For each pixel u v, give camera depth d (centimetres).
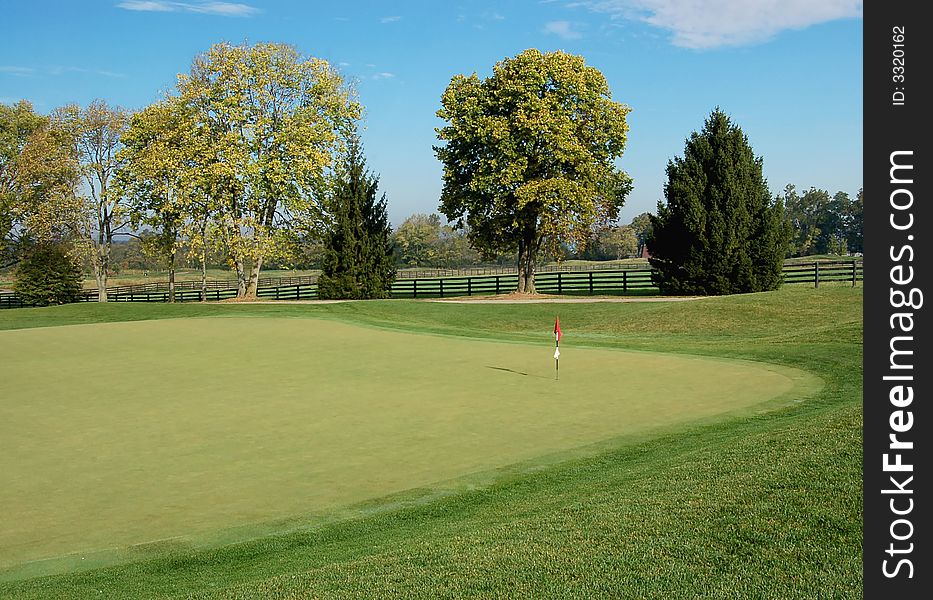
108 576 638
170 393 1452
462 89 4494
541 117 4181
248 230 4547
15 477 933
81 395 1449
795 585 503
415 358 1847
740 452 856
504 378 1560
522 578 536
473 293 5209
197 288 6512
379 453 1011
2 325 3269
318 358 1859
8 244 5488
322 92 4641
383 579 556
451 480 891
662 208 4259
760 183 4228
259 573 623
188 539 725
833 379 1496
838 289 3203
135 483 901
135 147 4856
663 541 590
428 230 10931
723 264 4059
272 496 846
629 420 1175
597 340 2255
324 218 4659
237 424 1185
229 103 4422
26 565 669
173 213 4678
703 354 1869
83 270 5716
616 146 4494
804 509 635
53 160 5019
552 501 769
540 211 4316
